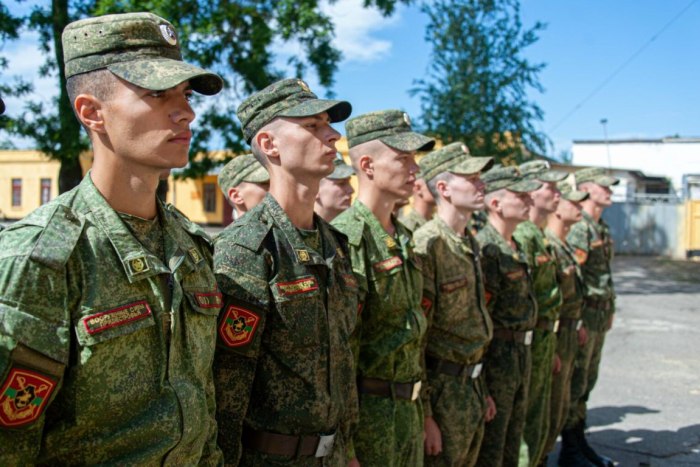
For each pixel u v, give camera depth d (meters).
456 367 3.57
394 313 3.03
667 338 9.39
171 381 1.74
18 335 1.48
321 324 2.41
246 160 3.77
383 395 3.02
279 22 10.05
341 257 2.64
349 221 3.08
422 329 3.10
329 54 10.87
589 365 5.96
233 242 2.32
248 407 2.35
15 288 1.50
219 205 29.16
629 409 6.34
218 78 1.78
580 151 31.83
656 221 22.36
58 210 1.64
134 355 1.67
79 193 1.75
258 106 2.54
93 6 9.08
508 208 4.26
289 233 2.42
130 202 1.77
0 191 28.78
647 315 11.27
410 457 3.04
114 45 1.70
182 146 1.76
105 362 1.61
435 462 3.52
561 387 4.98
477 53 14.98
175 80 1.65
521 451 4.21
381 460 2.96
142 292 1.72
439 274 3.54
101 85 1.70
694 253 21.80
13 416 1.49
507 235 4.32
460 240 3.67
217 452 1.99
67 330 1.56
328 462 2.41
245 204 3.74
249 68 9.83
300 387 2.33
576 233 6.05
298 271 2.39
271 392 2.32
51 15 9.23
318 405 2.34
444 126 15.05
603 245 6.21
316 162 2.46
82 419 1.60
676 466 5.00
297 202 2.53
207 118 10.30
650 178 28.84
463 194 3.65
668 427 5.85
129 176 1.75
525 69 14.97
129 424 1.66
